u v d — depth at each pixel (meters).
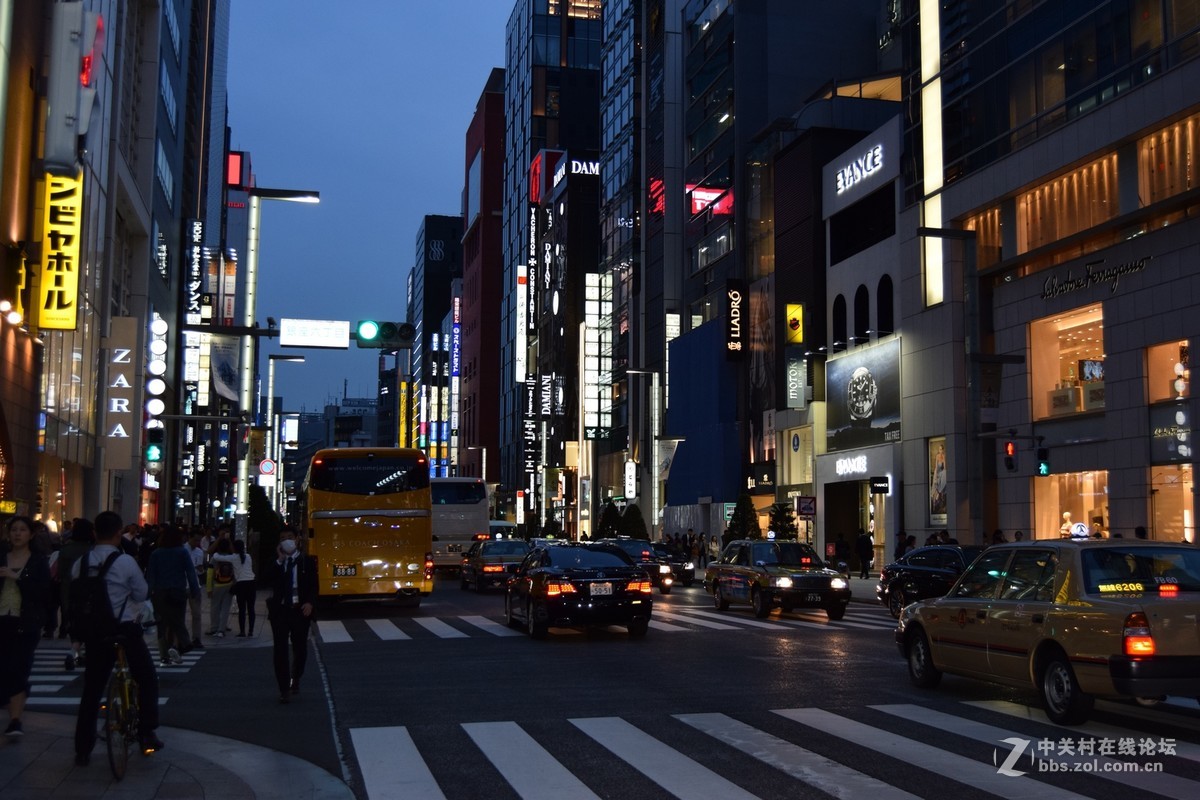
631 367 76.25
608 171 85.00
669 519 65.38
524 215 120.06
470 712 11.20
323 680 13.84
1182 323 28.52
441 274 189.38
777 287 53.25
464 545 45.00
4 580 9.45
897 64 57.22
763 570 23.89
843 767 8.41
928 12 40.53
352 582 26.45
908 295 41.28
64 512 35.12
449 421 156.25
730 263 59.94
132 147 47.16
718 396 59.03
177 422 63.66
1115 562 10.22
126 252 47.78
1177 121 28.83
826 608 23.44
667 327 69.56
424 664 15.48
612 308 83.06
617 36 83.75
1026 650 10.48
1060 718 10.08
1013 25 35.38
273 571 12.16
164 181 56.09
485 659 16.05
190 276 65.81
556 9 122.75
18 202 28.02
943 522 38.59
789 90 58.97
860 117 51.38
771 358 53.97
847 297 46.59
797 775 8.16
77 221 29.84
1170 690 9.24
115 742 7.96
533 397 102.88
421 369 176.00
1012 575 11.22
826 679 13.38
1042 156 33.66
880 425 43.09
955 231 35.97
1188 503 28.22
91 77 28.11
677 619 23.47
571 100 121.56
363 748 9.35
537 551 20.61
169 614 15.31
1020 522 35.00
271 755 9.09
